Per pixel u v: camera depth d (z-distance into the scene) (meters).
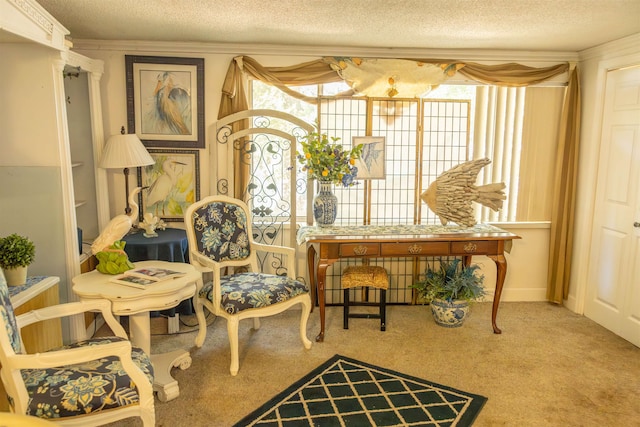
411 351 3.31
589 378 2.97
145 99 3.83
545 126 4.15
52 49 2.84
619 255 3.62
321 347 3.37
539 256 4.32
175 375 2.96
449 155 4.08
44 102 2.91
